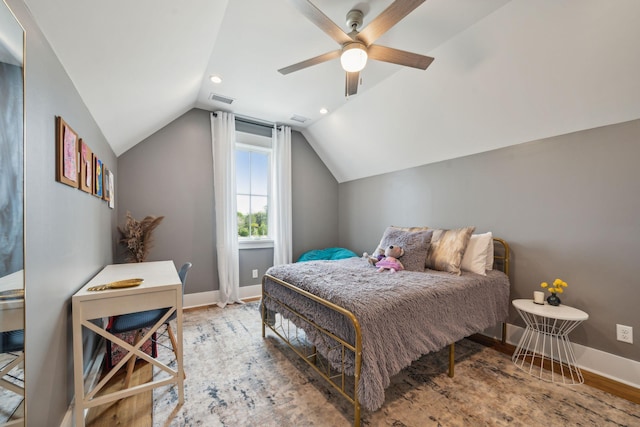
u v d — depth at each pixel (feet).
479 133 8.48
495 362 6.89
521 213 7.85
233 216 11.65
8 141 2.69
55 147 4.06
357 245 14.25
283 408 5.18
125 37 4.78
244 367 6.61
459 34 6.56
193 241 11.09
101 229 7.16
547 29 5.67
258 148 12.93
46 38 3.74
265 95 10.09
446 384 5.93
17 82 2.87
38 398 3.42
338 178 15.20
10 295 2.70
